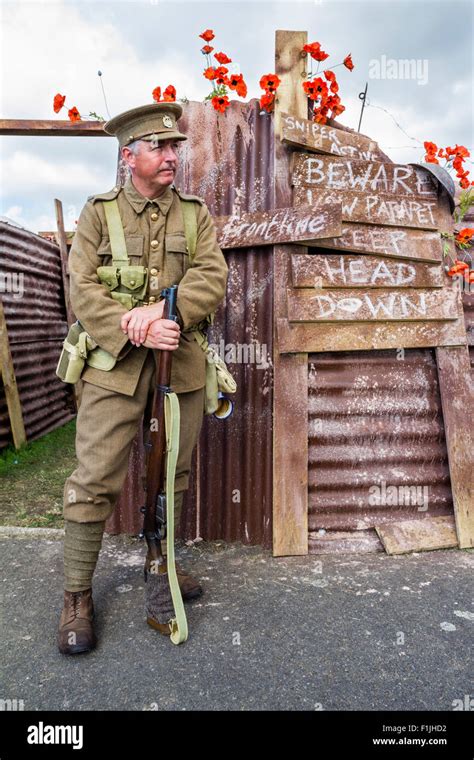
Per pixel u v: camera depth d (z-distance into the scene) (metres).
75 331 1.96
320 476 2.63
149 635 1.93
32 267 5.83
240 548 2.65
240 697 1.63
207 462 2.71
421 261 2.71
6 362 4.88
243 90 2.59
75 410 6.77
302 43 2.56
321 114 2.66
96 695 1.64
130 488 2.74
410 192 2.73
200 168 2.64
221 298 1.98
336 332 2.61
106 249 1.87
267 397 2.63
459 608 2.09
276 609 2.09
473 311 2.94
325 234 2.47
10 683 1.70
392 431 2.69
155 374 1.95
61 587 2.27
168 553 1.84
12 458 4.67
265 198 2.63
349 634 1.93
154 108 1.83
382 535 2.59
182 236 1.94
